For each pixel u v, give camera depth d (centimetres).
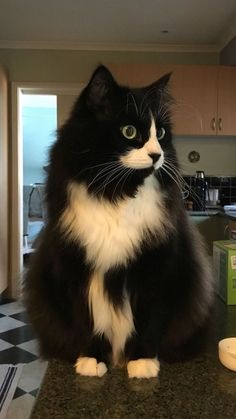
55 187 88
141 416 65
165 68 379
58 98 424
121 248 84
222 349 85
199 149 421
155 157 86
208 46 420
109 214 85
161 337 89
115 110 88
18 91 414
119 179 85
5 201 394
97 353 89
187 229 97
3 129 385
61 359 91
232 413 66
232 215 316
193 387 75
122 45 415
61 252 86
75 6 325
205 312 96
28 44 410
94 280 86
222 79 384
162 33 387
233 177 424
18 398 209
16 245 415
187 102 383
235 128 388
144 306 87
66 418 64
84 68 417
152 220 87
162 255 85
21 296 109
